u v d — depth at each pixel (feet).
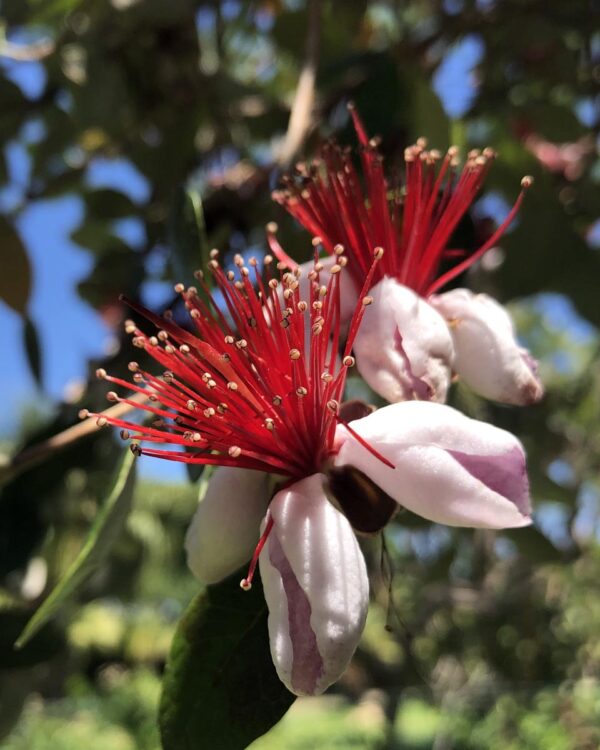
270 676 0.20
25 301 0.39
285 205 0.23
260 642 0.20
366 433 0.17
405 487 0.17
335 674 0.15
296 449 0.18
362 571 0.16
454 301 0.22
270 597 0.17
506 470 0.17
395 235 0.22
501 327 0.21
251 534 0.19
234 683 0.20
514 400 0.21
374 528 0.18
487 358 0.21
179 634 0.20
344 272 0.21
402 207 0.23
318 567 0.16
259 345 0.18
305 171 0.23
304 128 0.32
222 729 0.20
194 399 0.19
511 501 0.17
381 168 0.22
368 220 0.22
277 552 0.17
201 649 0.20
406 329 0.19
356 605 0.16
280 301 0.20
